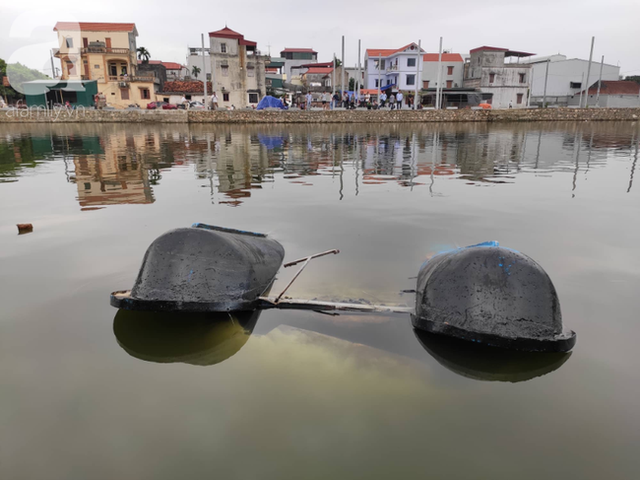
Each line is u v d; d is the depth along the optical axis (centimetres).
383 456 134
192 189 556
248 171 727
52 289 249
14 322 212
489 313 199
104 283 258
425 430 145
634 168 748
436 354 189
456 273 212
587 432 144
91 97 4231
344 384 168
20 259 295
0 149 1125
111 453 134
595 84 5381
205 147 1187
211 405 155
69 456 133
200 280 228
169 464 130
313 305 228
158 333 205
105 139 1498
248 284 234
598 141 1381
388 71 5069
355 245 326
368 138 1566
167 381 169
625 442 139
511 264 208
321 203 467
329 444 138
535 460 132
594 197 496
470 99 4769
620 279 260
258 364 180
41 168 755
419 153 1025
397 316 222
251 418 149
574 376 174
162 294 225
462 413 153
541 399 160
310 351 189
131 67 4347
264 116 2947
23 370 175
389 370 176
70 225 379
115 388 164
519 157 934
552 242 329
